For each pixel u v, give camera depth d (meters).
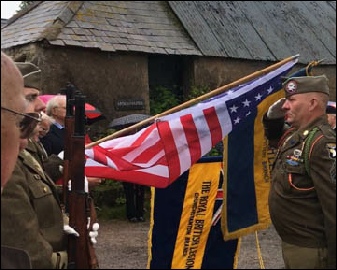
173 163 3.24
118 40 9.29
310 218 2.80
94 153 3.14
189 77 10.28
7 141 1.63
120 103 9.32
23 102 1.68
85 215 2.24
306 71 3.46
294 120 2.96
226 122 3.36
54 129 4.45
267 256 5.96
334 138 2.78
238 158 3.49
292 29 12.04
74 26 9.09
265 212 3.55
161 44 9.71
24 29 9.42
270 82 3.50
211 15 11.09
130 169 3.17
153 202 3.56
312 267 2.77
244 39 10.95
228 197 3.47
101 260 5.78
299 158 2.82
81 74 8.96
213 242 3.68
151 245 3.58
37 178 2.24
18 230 2.00
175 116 3.32
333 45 12.20
